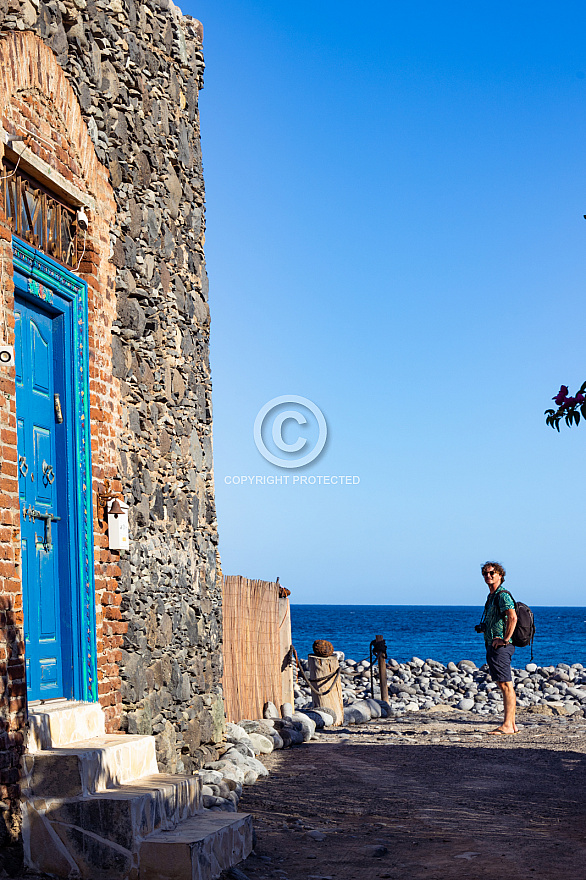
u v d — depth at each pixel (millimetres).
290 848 6453
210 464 9953
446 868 5828
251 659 11805
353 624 117812
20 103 6035
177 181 9258
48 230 6539
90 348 7102
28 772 5457
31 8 6391
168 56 9117
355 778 9172
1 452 5418
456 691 19875
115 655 7195
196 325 9703
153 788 5762
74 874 5328
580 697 17984
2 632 5293
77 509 6738
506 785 8836
